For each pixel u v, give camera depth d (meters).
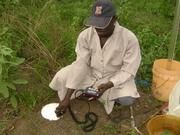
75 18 2.28
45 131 1.63
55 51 2.01
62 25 2.23
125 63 1.59
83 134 1.62
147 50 2.13
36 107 1.76
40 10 2.20
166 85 1.79
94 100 1.79
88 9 2.49
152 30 2.41
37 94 1.82
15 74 1.86
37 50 1.99
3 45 1.81
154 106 1.81
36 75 1.92
